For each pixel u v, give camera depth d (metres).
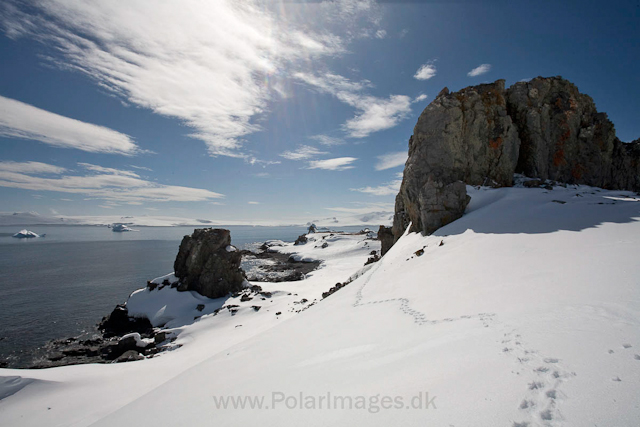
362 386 6.49
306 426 5.43
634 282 9.00
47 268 84.06
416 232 32.91
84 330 36.84
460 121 33.69
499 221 22.78
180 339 30.36
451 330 8.74
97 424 9.73
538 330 7.17
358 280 26.56
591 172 38.59
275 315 30.97
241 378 9.56
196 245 45.19
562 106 39.53
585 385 4.89
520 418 4.43
